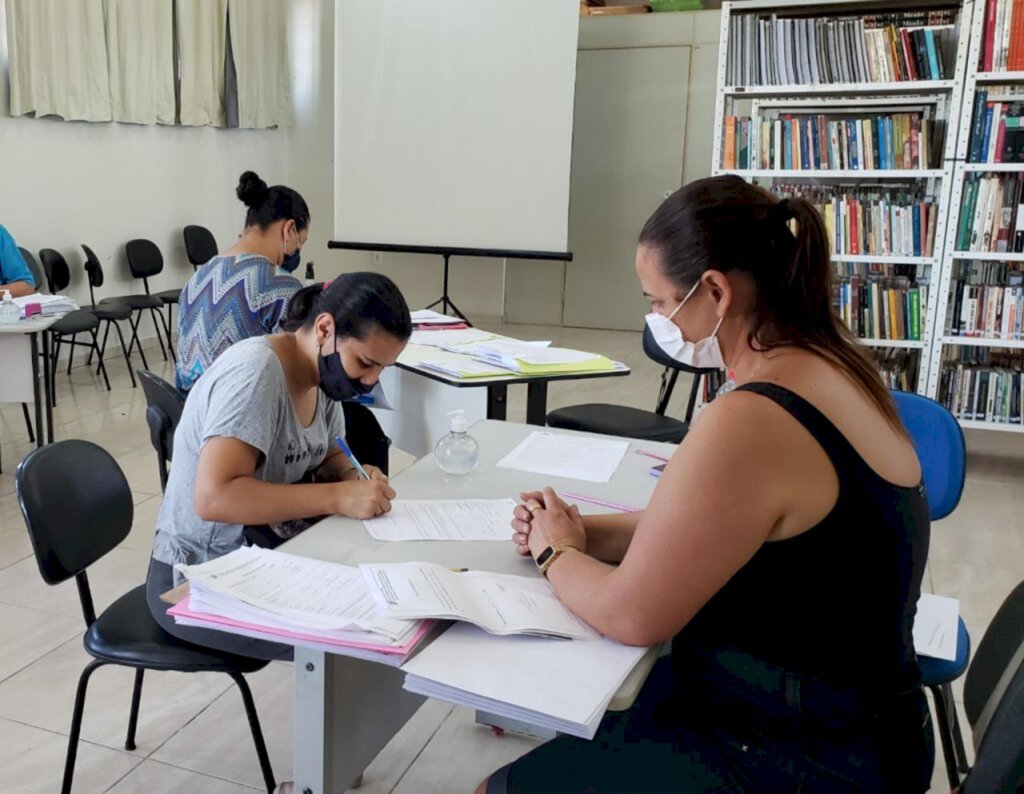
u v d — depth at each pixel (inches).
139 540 113.7
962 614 98.5
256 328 96.7
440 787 69.3
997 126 135.8
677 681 41.6
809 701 36.7
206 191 250.1
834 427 35.1
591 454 67.7
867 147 144.4
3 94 183.5
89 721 76.2
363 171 246.5
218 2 237.6
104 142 210.8
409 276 291.7
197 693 81.1
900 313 146.6
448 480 60.9
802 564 35.7
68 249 203.9
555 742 41.7
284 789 55.5
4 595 97.7
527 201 237.0
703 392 140.0
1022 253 138.4
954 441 70.9
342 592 41.2
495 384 92.4
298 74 281.1
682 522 35.1
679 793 37.6
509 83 232.2
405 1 234.7
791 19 146.3
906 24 143.2
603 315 276.2
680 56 251.6
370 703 51.5
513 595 41.7
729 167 151.0
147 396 82.0
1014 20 131.8
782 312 38.2
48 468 57.4
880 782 36.4
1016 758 34.8
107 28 202.8
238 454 54.6
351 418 97.9
